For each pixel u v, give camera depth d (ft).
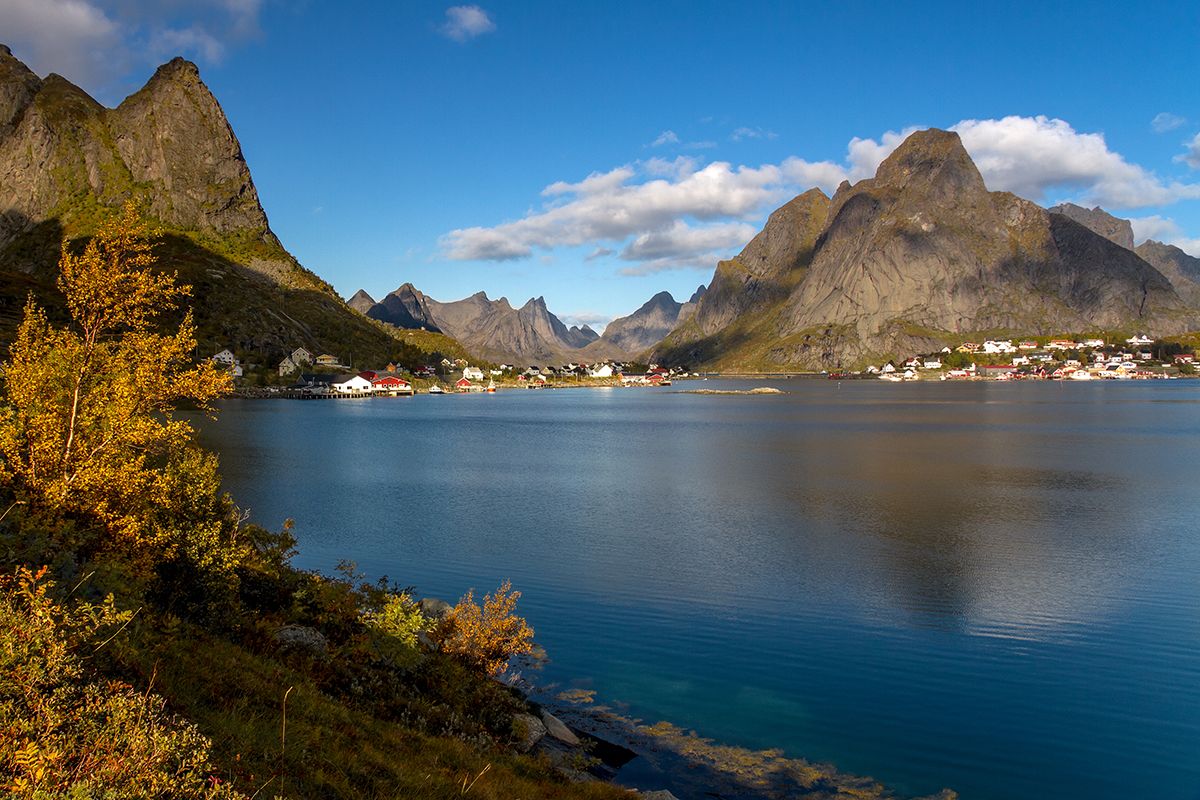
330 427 458.50
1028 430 417.69
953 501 200.34
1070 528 165.17
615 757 67.72
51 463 56.24
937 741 71.20
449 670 70.69
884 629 101.50
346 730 46.29
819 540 154.51
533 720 69.62
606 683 84.23
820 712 77.00
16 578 36.19
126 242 62.69
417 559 138.62
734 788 62.80
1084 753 68.80
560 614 107.55
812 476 250.37
